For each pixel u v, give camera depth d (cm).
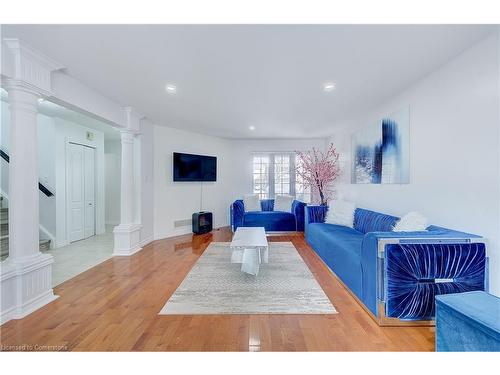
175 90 319
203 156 599
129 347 177
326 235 350
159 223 520
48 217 455
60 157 467
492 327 122
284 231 576
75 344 179
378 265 205
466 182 220
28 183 227
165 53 227
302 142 673
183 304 238
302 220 571
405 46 213
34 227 232
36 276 231
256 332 194
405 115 306
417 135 285
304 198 674
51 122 454
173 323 206
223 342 182
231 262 348
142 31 193
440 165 251
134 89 317
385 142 353
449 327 145
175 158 541
